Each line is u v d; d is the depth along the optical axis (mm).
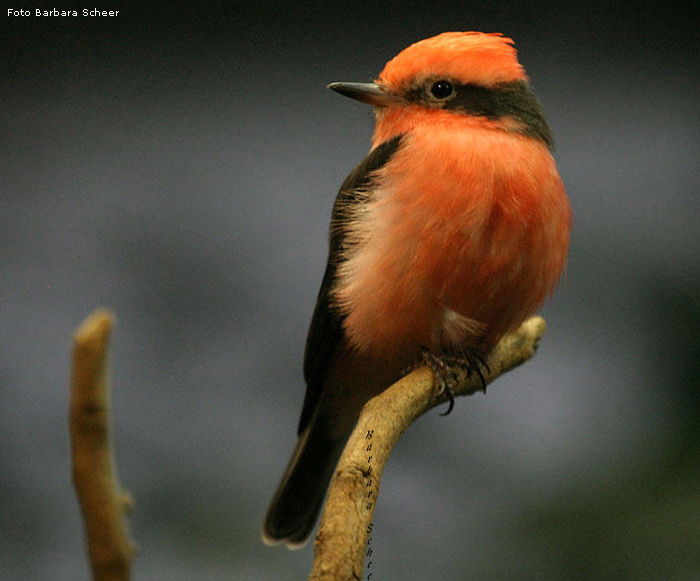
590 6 14930
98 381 2902
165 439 11047
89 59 15320
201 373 11883
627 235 12109
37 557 10367
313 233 13695
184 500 10305
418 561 9195
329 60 15133
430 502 9898
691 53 14867
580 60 15055
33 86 15203
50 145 14898
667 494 8688
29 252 13422
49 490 10945
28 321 12711
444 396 7785
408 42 14883
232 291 12859
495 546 9078
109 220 13891
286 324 12438
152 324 12508
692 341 10461
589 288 11664
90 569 2910
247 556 9773
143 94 15344
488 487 9867
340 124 15344
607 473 9234
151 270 13180
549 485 9445
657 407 9914
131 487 10445
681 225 12234
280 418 11352
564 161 14055
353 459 5070
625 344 11180
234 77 15398
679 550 8250
